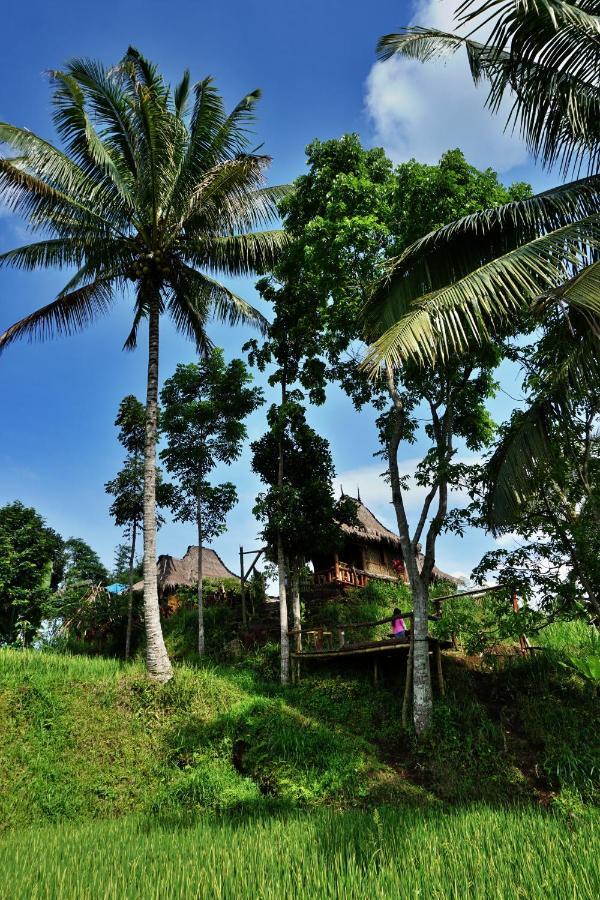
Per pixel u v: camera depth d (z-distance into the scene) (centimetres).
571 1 657
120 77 1527
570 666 1551
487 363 1396
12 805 985
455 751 1214
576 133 697
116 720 1255
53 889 462
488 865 460
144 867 510
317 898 402
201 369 2227
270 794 1084
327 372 1777
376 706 1498
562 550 1302
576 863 452
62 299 1633
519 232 786
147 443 1569
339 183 1381
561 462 1171
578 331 777
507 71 698
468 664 1678
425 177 1327
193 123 1590
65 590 2611
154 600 1476
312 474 1972
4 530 2561
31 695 1248
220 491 2166
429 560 1430
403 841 571
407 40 740
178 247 1697
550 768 1128
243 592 2234
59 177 1443
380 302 922
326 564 2670
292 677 1727
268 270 1830
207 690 1404
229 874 464
